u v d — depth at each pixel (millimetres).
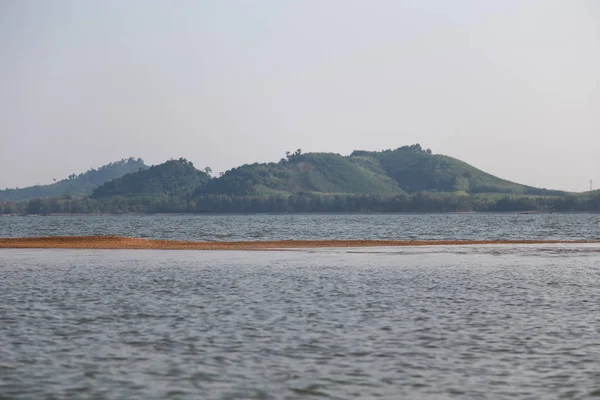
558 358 36375
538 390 30906
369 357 36594
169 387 31312
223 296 59938
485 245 148625
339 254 118562
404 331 43344
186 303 55562
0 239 158250
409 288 65938
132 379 32562
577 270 85375
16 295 60375
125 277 76812
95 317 48594
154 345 39375
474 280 73188
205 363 35406
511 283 70125
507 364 35219
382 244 151875
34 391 30703
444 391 30812
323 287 66750
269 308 52844
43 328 44406
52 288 65750
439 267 90500
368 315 49406
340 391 30781
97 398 29734
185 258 108750
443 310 51750
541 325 45406
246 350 38094
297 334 42438
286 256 113375
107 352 37719
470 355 37062
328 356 36812
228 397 29922
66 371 33906
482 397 29969
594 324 45750
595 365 34938
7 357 36562
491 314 49875
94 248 140125
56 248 139375
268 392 30594
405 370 34094
